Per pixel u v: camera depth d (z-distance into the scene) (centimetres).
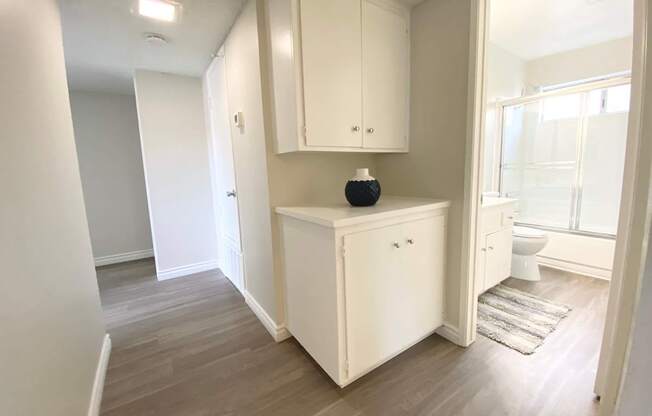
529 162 337
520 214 344
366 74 157
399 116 175
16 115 86
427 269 160
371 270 135
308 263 145
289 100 142
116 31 190
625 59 276
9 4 87
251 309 225
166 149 287
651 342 32
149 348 179
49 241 103
